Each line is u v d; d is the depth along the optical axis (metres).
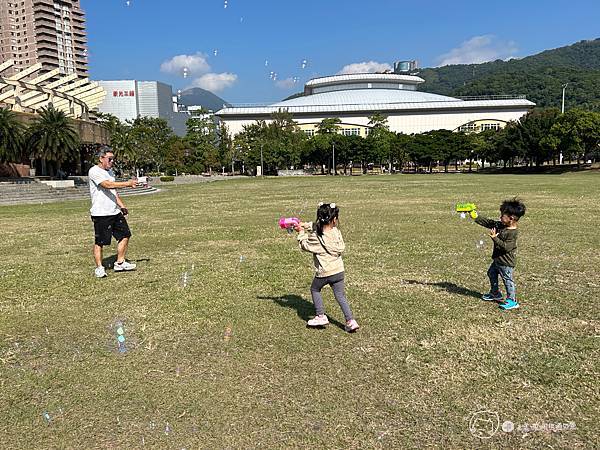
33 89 36.47
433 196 21.00
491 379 3.49
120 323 4.87
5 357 4.10
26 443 2.85
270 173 77.75
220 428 2.94
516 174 53.62
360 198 20.67
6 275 7.11
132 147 60.75
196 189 34.94
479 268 6.91
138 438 2.87
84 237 10.92
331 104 111.12
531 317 4.76
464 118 102.50
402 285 6.03
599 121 47.78
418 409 3.11
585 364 3.69
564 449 2.68
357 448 2.72
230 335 4.45
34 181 32.44
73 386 3.54
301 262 7.61
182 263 7.70
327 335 4.38
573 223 11.36
